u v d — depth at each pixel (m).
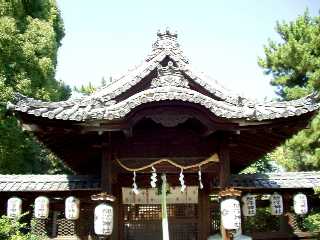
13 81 18.34
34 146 21.33
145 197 10.87
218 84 11.04
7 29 17.89
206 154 9.71
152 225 10.70
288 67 24.73
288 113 8.95
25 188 10.25
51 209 10.73
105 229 8.70
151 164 9.52
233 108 9.54
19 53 18.70
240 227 9.92
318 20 24.78
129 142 9.63
